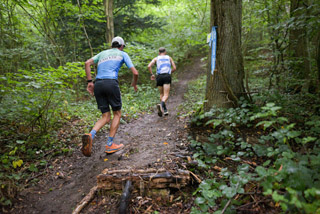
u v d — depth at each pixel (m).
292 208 1.57
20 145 3.33
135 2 10.14
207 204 1.95
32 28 7.33
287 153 1.84
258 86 6.12
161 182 2.20
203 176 2.40
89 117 4.83
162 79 4.91
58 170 2.91
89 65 3.13
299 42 5.12
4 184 2.37
